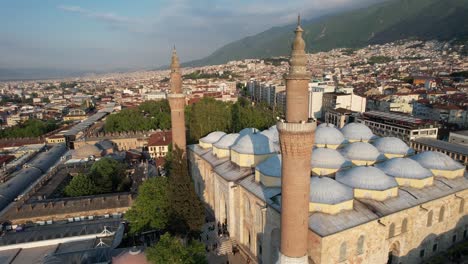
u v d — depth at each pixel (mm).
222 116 143250
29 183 97688
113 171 90188
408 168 55281
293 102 35562
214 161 72750
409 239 50688
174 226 56969
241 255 58656
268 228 50062
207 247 60469
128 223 65000
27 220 68688
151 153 128750
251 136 65625
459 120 135625
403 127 113375
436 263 52031
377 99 179125
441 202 53344
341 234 42344
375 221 45281
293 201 37281
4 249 55562
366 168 52344
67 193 81625
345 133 81812
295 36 35438
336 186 47281
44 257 52688
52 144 150625
